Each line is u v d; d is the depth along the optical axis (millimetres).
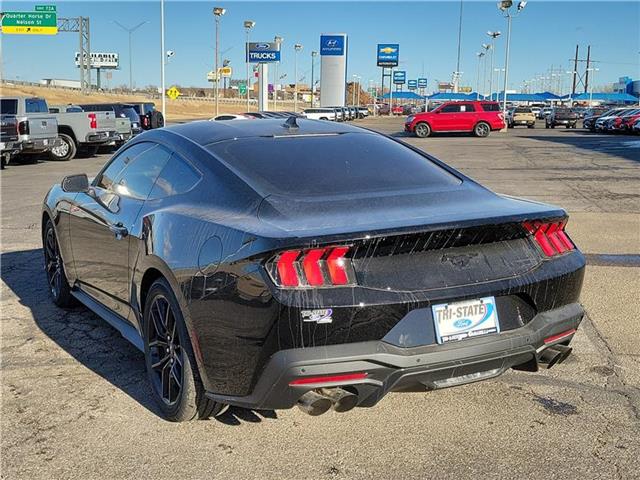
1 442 3389
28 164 19781
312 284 2859
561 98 121750
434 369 3000
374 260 2979
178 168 3916
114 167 4711
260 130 4164
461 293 3045
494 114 36875
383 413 3688
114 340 4895
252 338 2918
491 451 3279
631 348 4629
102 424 3574
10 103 19844
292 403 2914
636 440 3383
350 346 2879
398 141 4402
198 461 3197
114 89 129000
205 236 3238
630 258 7195
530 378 4152
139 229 3840
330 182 3537
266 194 3359
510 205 3500
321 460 3203
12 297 6004
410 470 3111
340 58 70188
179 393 3432
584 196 12250
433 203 3404
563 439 3395
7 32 46531
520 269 3256
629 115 39594
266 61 43812
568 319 3381
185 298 3248
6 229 9219
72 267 5121
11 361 4484
